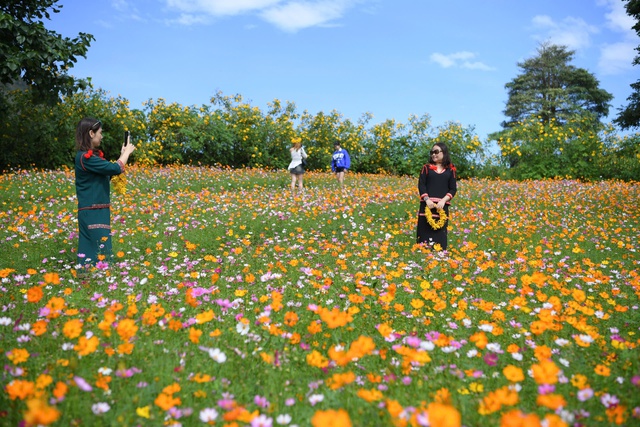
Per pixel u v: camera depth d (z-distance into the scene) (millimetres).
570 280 5520
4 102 17797
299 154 14812
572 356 3141
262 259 6434
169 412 2201
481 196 13898
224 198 12133
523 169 22250
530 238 8703
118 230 8219
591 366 3008
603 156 21781
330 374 2779
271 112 24484
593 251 7805
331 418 1640
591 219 10891
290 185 16266
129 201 11305
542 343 3445
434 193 7391
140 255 6578
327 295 4664
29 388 2100
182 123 21891
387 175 23188
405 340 3250
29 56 12883
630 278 5715
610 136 22234
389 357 3104
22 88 20234
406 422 2000
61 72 14531
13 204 10672
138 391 2469
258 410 2354
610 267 6656
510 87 52125
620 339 3293
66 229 8094
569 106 47281
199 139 21672
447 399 2250
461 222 9820
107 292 4551
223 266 5992
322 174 20734
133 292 4559
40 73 13961
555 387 2584
